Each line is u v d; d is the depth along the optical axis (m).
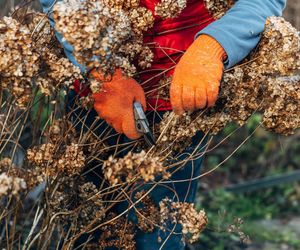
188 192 2.74
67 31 2.21
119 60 2.35
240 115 2.57
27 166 2.65
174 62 2.65
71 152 2.46
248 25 2.51
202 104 2.38
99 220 2.66
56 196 2.60
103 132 2.62
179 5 2.52
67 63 2.33
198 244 4.07
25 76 2.27
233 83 2.50
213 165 6.25
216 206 5.36
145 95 2.66
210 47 2.45
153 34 2.68
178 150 2.62
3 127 2.50
